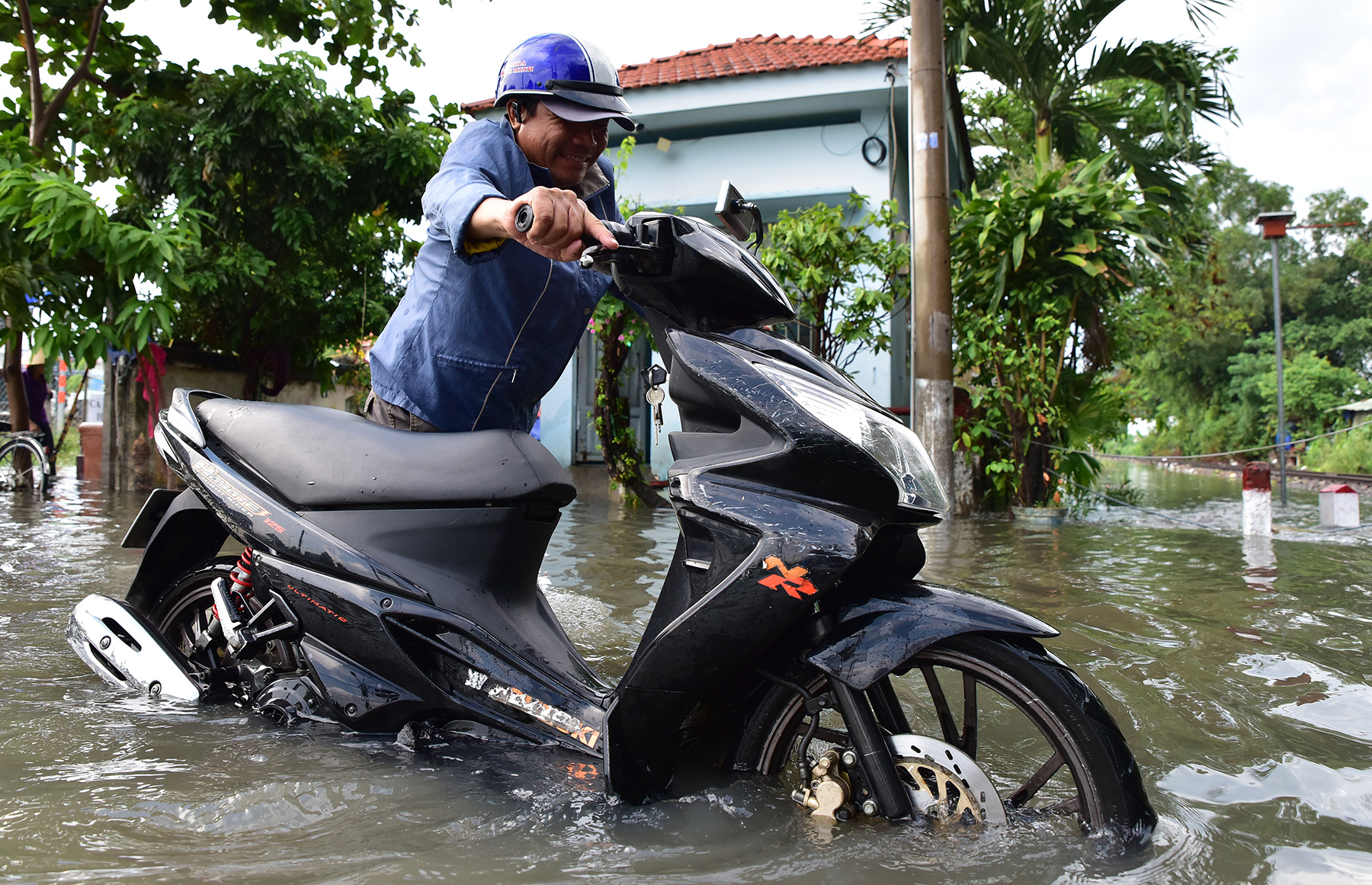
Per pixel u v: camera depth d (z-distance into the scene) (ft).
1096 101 40.86
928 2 25.25
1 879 5.11
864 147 37.19
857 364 34.37
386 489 7.39
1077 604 13.20
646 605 13.06
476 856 5.44
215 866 5.30
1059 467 27.07
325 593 7.39
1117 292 28.50
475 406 7.83
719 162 39.01
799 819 5.92
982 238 26.53
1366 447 64.08
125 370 29.86
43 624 11.61
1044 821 5.80
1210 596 13.82
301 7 27.66
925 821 5.82
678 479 6.28
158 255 22.99
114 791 6.38
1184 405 119.14
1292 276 114.32
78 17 27.94
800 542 5.74
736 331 6.59
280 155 28.50
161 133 27.55
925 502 6.03
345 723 7.38
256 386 32.35
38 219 21.67
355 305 33.06
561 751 6.77
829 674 5.82
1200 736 7.72
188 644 9.23
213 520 8.98
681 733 6.44
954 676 9.58
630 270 6.26
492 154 7.13
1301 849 5.56
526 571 7.59
